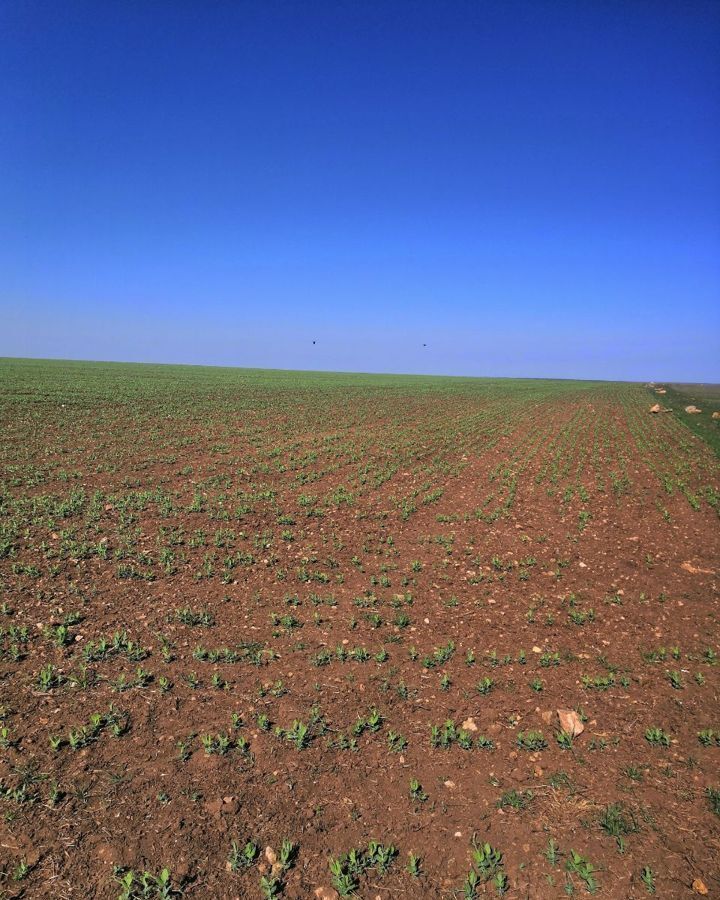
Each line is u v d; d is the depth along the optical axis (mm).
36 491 13492
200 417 30234
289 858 3994
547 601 8711
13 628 6750
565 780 4809
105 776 4602
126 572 8805
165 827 4148
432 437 26656
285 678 6262
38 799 4312
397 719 5648
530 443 26031
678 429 32094
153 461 17984
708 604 8727
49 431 22672
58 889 3639
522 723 5637
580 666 6785
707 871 3920
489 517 13234
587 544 11578
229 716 5504
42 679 5820
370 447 22984
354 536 11609
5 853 3844
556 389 74875
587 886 3809
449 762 5039
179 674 6180
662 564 10484
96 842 3984
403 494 15336
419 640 7320
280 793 4574
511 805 4535
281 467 17984
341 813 4418
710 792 4637
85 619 7254
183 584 8633
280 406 38875
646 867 3941
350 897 3734
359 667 6582
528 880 3879
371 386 65438
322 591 8758
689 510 14383
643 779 4836
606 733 5488
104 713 5406
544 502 15023
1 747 4832
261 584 8875
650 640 7488
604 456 22578
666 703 6008
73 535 10375
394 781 4785
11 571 8516
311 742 5211
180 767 4766
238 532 11344
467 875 3918
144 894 3623
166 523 11594
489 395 60188
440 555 10664
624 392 70125
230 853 3994
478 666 6734
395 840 4195
